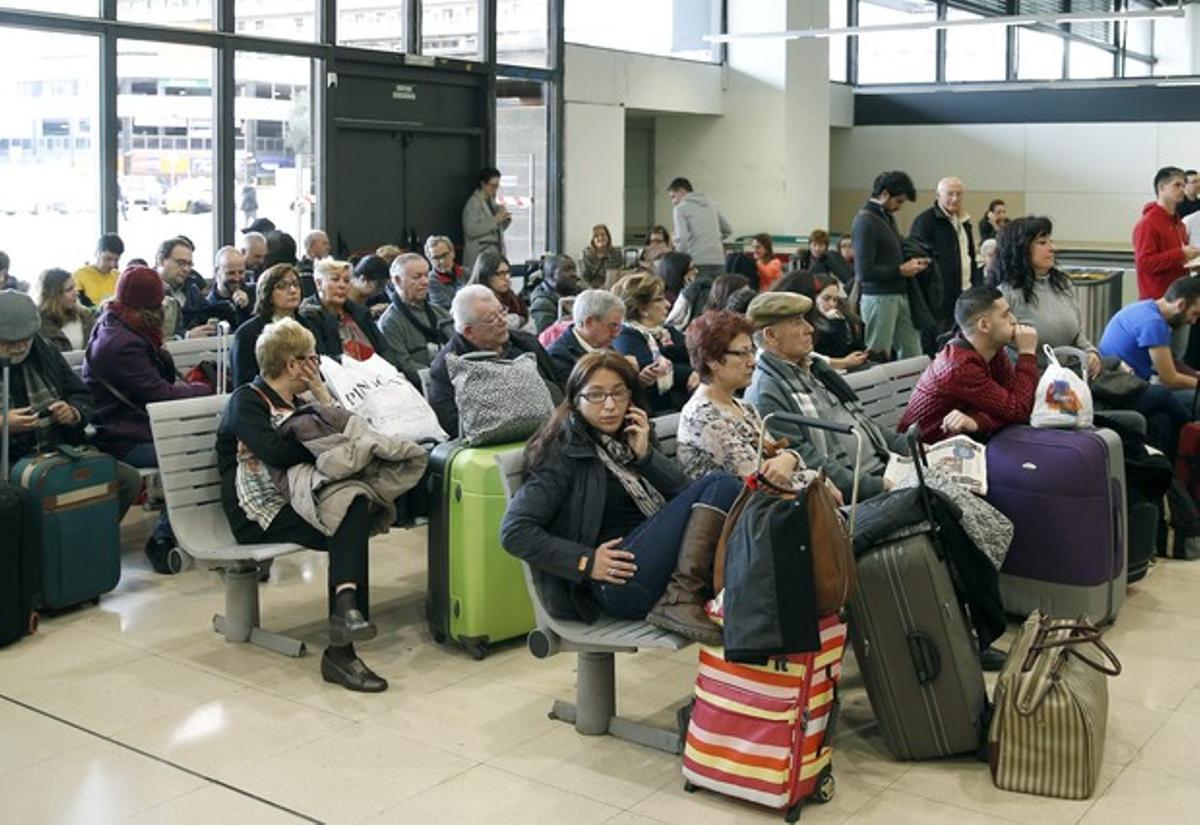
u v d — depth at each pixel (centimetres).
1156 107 1653
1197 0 2017
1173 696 425
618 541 369
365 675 425
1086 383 526
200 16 1005
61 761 371
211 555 439
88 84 936
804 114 1591
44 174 916
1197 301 615
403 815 341
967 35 1898
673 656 461
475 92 1249
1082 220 1711
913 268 772
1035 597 473
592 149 1398
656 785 359
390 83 1166
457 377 454
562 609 373
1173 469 584
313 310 582
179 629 480
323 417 438
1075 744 350
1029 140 1731
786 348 456
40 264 919
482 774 365
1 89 884
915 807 346
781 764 336
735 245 1498
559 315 729
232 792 354
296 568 558
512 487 378
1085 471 461
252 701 415
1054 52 2052
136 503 576
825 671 341
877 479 431
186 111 1002
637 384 388
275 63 1064
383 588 532
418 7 1178
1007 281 582
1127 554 512
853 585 336
